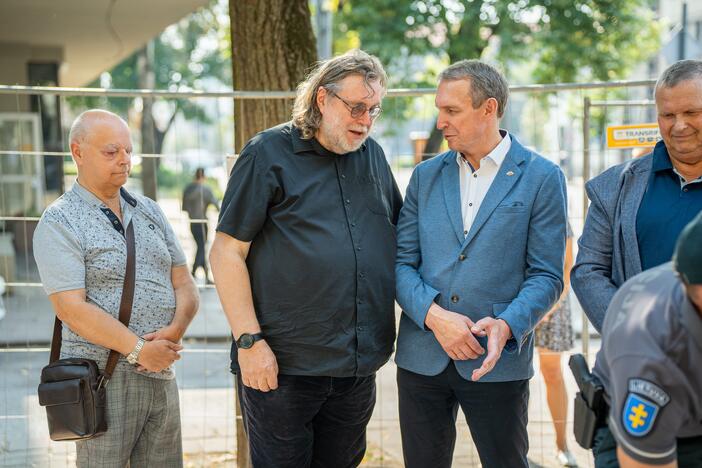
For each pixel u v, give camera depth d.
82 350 2.96
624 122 4.79
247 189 2.87
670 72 2.47
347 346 2.91
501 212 2.86
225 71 28.72
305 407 2.95
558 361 4.36
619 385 1.84
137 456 3.17
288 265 2.86
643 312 1.84
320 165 2.93
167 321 3.12
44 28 10.59
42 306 7.40
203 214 5.02
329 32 10.16
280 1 4.21
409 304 2.89
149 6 9.27
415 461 3.08
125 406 2.99
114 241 3.00
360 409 3.12
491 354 2.63
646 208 2.57
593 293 2.65
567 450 4.37
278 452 2.98
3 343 6.77
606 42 12.60
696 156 2.47
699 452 2.07
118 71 26.34
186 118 20.08
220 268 2.89
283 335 2.89
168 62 29.00
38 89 3.69
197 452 4.68
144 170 8.05
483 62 2.87
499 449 2.93
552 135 5.42
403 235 3.08
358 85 2.80
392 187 3.19
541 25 12.34
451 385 2.95
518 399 2.92
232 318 2.87
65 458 4.31
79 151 2.98
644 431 1.81
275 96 3.79
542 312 2.80
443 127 2.87
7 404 5.04
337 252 2.88
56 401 2.82
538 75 13.16
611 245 2.71
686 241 1.68
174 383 3.20
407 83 12.42
